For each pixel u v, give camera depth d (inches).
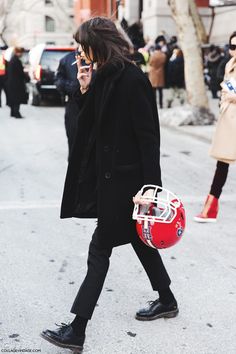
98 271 159.6
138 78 152.1
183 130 624.7
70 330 159.9
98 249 161.0
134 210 155.3
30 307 192.5
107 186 154.6
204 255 244.1
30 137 589.3
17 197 340.5
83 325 159.5
